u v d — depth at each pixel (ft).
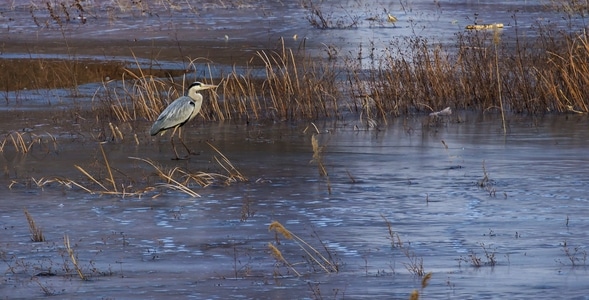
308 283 43.86
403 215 57.52
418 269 45.47
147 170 72.23
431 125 90.89
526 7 195.42
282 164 73.61
